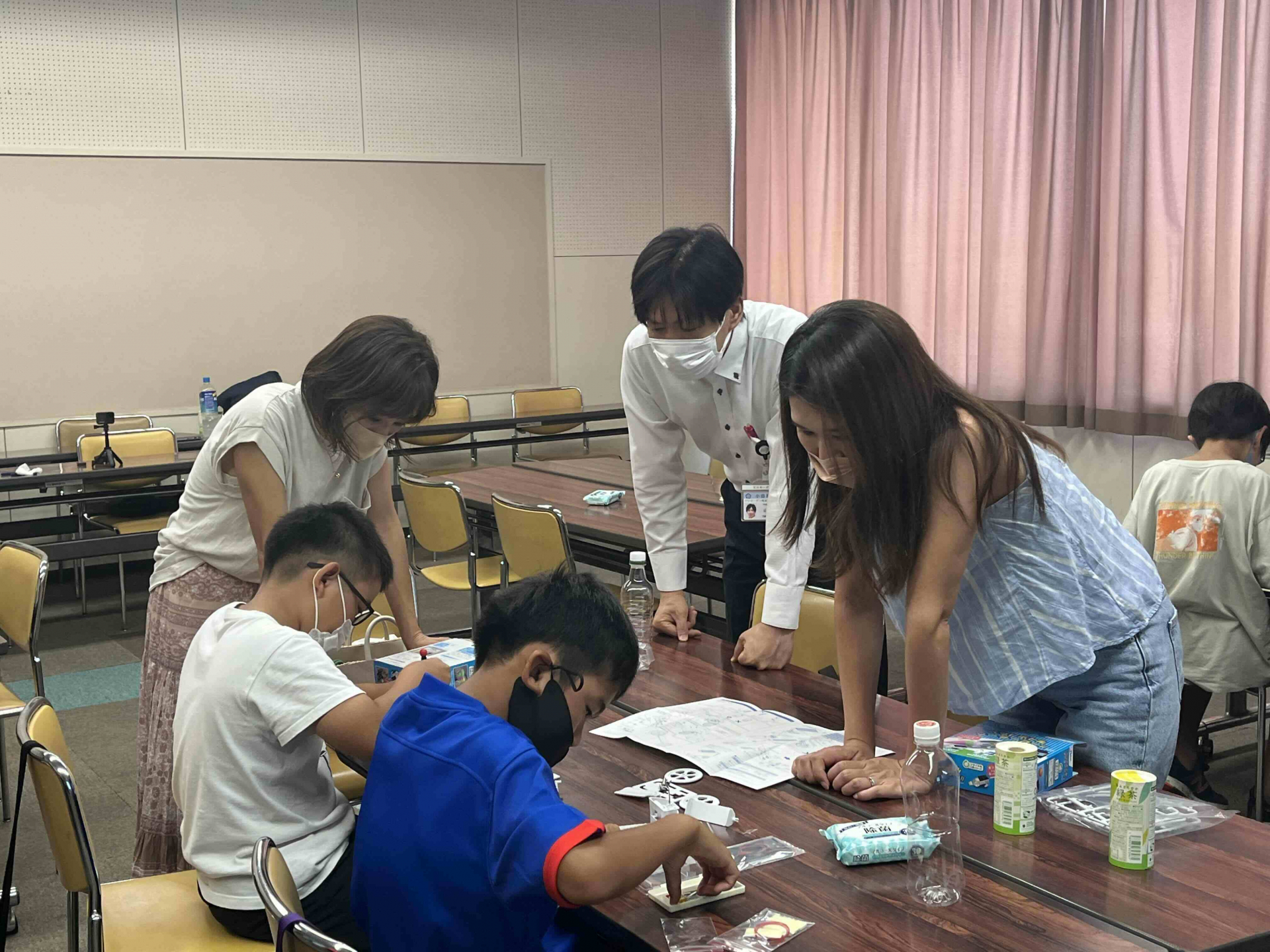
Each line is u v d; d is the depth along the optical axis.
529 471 5.54
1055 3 5.95
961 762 1.70
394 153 7.42
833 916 1.36
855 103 7.29
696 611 2.68
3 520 6.51
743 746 1.91
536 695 1.39
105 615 5.89
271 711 1.73
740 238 8.45
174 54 6.74
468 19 7.59
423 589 6.26
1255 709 4.07
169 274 6.82
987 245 6.39
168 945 1.79
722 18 8.51
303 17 7.08
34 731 1.86
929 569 1.58
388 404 2.15
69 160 6.51
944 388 1.57
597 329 8.30
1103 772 1.74
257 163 7.01
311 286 7.25
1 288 6.40
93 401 6.69
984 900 1.38
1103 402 5.88
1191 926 1.30
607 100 8.14
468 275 7.77
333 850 1.82
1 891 2.31
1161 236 5.54
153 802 2.30
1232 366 5.36
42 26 6.39
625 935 1.35
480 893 1.28
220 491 2.31
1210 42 5.27
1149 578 1.80
